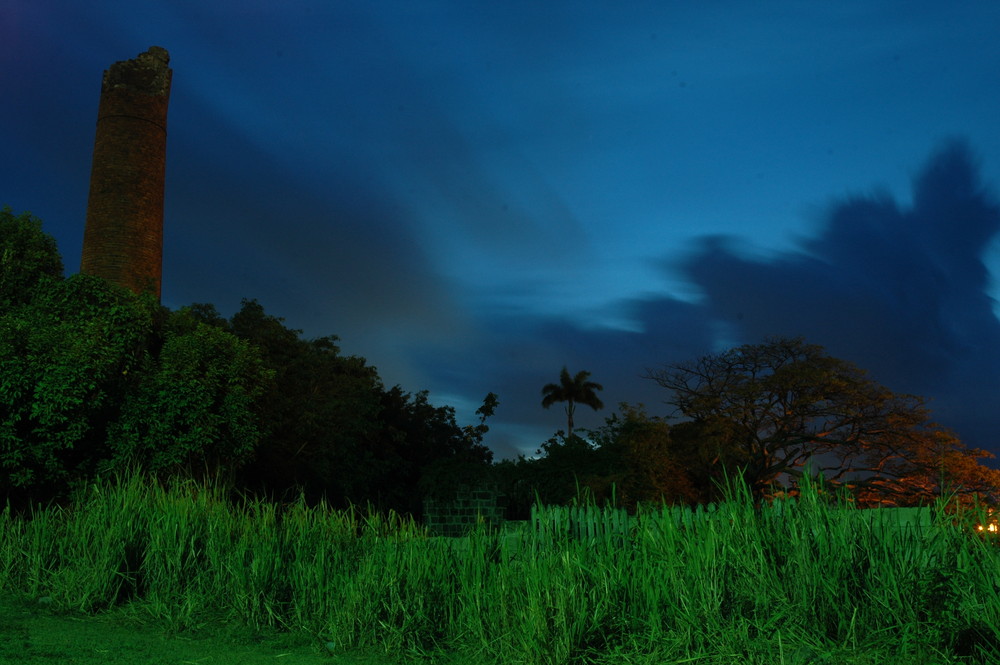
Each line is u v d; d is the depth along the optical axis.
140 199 27.80
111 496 10.40
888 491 38.03
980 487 35.84
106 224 27.23
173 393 15.38
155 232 28.20
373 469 28.70
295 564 8.48
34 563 8.88
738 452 38.16
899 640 5.59
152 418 15.22
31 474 13.41
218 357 16.53
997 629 5.23
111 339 15.34
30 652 6.27
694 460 36.50
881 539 6.45
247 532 9.32
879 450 39.72
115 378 15.14
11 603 8.27
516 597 6.92
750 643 5.86
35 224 17.20
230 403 16.19
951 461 35.56
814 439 40.69
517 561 7.88
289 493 21.67
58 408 13.52
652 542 7.26
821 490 7.00
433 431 38.00
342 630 7.27
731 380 42.03
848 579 6.19
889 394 39.44
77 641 6.87
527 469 26.09
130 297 17.08
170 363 15.73
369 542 9.38
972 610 5.49
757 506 7.37
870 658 5.50
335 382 30.94
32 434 13.75
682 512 7.68
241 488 18.48
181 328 17.64
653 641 6.14
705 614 6.18
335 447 26.72
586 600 6.52
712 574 6.39
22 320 14.34
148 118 28.39
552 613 6.34
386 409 35.31
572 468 25.11
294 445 25.11
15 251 16.47
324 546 8.83
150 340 17.56
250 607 7.95
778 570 6.49
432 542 8.68
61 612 8.05
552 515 8.60
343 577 7.99
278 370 26.78
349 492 26.64
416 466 33.28
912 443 38.41
